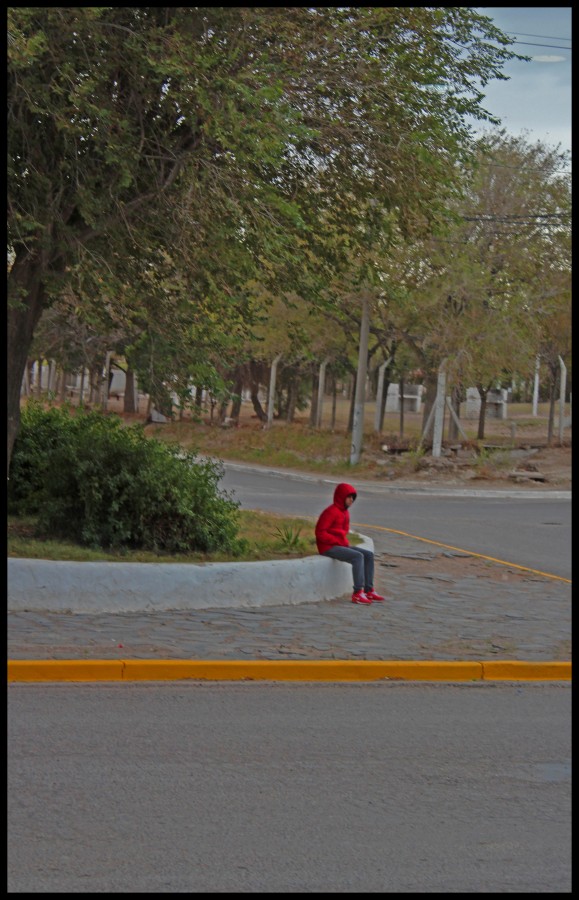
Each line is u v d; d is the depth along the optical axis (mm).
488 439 54969
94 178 12727
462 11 15000
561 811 6918
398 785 7285
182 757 7562
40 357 29094
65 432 15508
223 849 5969
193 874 5594
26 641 10094
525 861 6039
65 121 11859
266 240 12672
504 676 10695
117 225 13234
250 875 5633
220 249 13000
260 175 14695
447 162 15789
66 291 14281
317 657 10406
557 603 14578
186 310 14078
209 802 6707
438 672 10500
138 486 13375
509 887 5652
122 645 10219
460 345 35969
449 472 38625
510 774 7656
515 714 9391
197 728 8297
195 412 14461
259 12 13602
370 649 10914
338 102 14414
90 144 12875
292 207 12734
